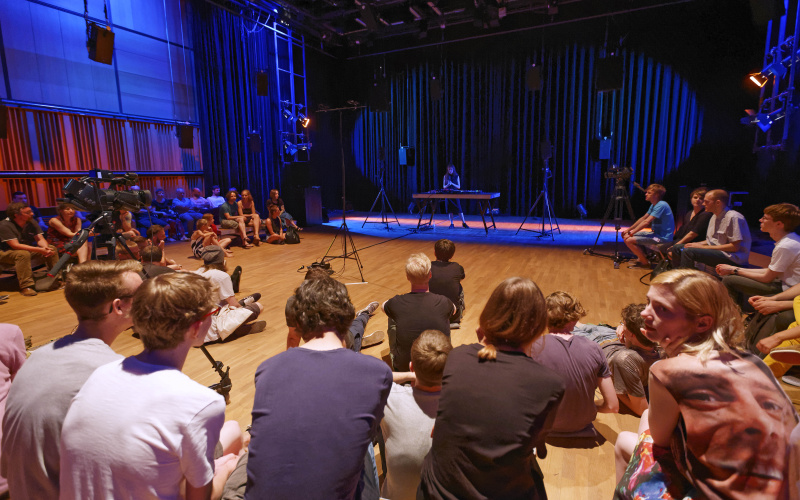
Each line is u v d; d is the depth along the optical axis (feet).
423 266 8.18
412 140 45.68
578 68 38.04
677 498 3.70
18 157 24.64
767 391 3.35
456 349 4.42
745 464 3.23
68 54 26.40
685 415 3.47
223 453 4.93
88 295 4.22
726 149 34.17
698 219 15.75
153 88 31.07
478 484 3.80
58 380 3.89
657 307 3.95
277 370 3.90
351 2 34.01
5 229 15.40
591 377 6.61
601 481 6.26
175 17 32.07
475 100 42.37
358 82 46.78
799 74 22.04
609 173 20.63
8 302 14.73
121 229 18.11
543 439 4.19
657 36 34.99
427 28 37.45
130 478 3.21
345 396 3.74
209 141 34.40
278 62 38.91
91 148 27.91
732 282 10.89
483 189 43.78
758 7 21.50
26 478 3.82
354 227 34.99
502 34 39.75
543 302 4.18
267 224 26.91
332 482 3.43
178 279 3.74
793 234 9.80
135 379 3.43
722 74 33.53
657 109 36.06
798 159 24.84
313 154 45.09
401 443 5.00
